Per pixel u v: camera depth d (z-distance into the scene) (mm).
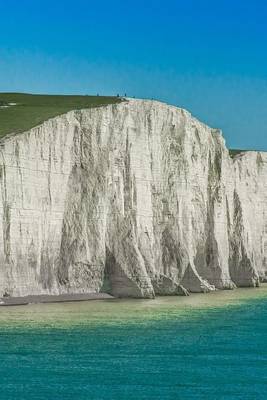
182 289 112125
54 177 99750
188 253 122500
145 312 88500
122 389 52969
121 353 64000
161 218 120625
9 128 97812
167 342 69688
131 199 112750
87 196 104875
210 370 59500
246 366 61125
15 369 57375
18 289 91438
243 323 83125
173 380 55938
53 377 55438
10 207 91125
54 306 90000
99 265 104812
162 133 122062
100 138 107875
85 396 50875
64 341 67500
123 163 112562
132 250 107688
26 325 74188
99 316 82812
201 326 79812
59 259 100938
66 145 102438
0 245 89125
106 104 113625
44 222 97562
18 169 93062
